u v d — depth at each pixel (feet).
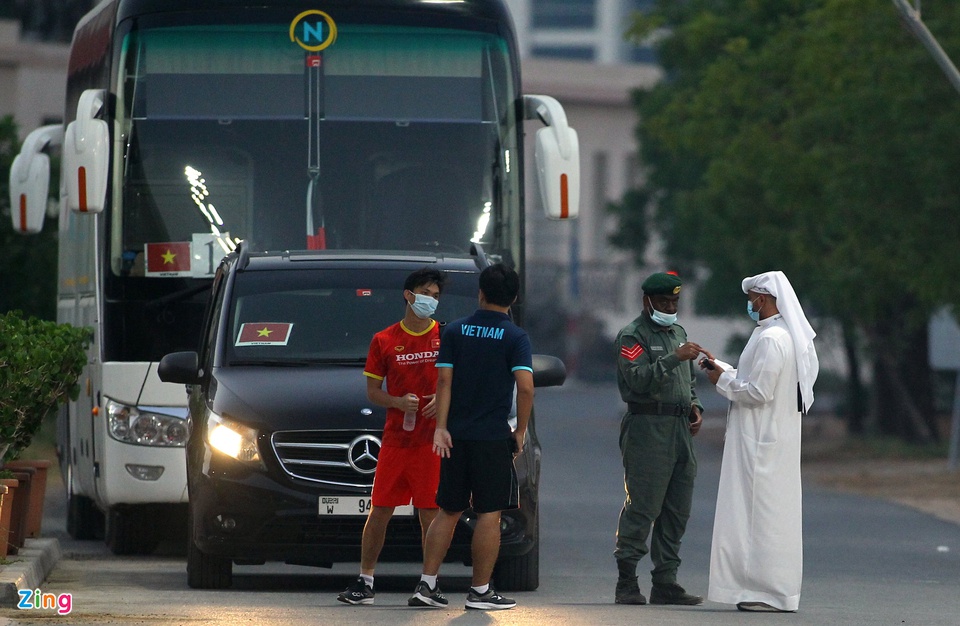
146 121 164.55
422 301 120.88
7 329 134.62
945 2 319.88
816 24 353.72
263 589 138.72
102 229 164.04
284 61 166.09
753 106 385.50
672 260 606.14
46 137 189.47
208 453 131.13
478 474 118.83
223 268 150.41
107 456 162.40
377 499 122.42
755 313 128.67
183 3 166.30
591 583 147.95
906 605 133.28
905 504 281.13
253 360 139.33
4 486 128.98
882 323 444.14
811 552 189.06
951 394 564.71
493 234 165.17
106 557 169.58
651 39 493.36
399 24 166.71
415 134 165.58
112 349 162.91
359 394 132.98
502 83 167.94
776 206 376.07
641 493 126.72
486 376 118.83
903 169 322.34
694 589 146.61
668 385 126.21
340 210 164.14
